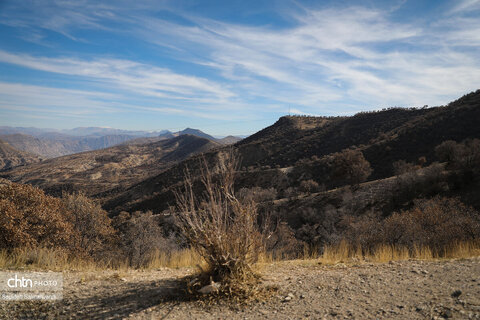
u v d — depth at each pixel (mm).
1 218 8758
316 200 42656
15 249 7801
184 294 4301
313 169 65812
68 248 11125
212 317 3551
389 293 3805
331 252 7398
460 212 12484
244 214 4898
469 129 54906
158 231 14219
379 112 108062
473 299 3182
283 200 45875
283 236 14375
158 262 7301
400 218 12172
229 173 4984
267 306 3799
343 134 101062
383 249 7176
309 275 5062
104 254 13516
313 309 3553
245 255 4672
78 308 3904
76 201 15000
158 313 3693
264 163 100125
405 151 58812
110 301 4141
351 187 44969
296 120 152500
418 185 36250
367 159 62688
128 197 92188
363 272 4930
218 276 4539
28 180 165875
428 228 11391
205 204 4922
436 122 62844
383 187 40500
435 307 3164
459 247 7117
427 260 5594
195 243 4777
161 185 86562
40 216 10234
